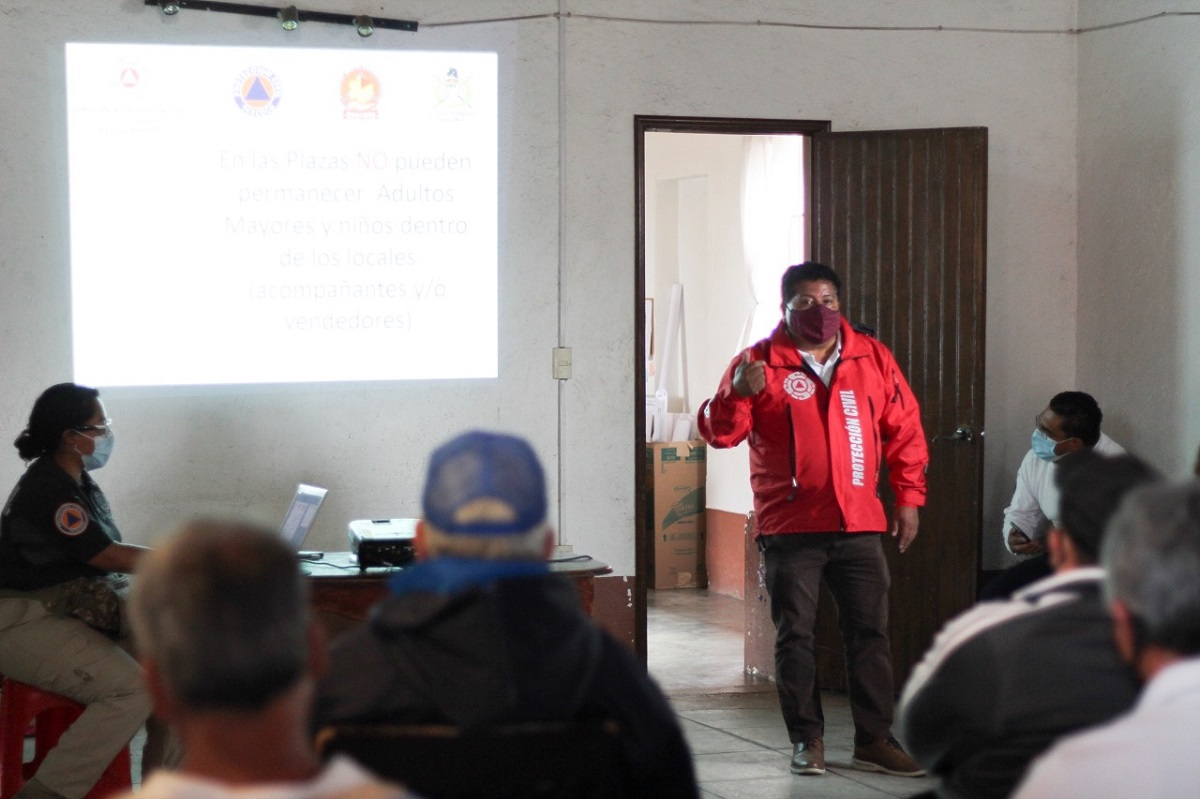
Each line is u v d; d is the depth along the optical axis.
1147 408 5.32
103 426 3.80
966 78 5.65
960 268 5.36
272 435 5.18
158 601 1.10
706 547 8.20
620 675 1.70
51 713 3.83
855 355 4.30
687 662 6.06
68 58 5.00
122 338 5.07
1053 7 5.70
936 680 1.81
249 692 1.08
